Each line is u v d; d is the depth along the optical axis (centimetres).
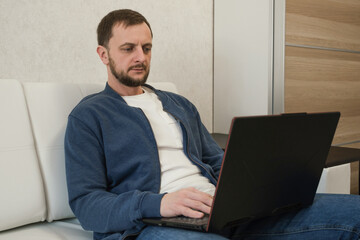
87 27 195
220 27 249
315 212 105
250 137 82
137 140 116
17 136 115
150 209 93
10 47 172
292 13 226
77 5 190
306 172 98
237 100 244
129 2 209
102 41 127
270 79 224
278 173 91
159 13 223
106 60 128
